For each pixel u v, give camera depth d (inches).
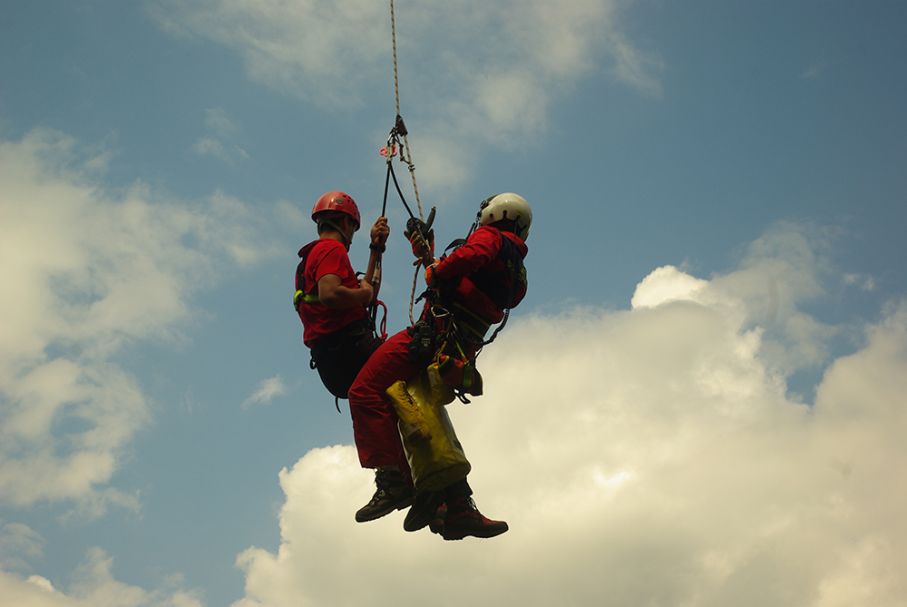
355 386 434.3
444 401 432.1
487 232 436.8
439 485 427.2
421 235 458.6
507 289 438.3
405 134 496.1
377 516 433.1
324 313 438.0
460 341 432.1
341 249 437.1
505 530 441.4
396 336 436.5
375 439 430.6
